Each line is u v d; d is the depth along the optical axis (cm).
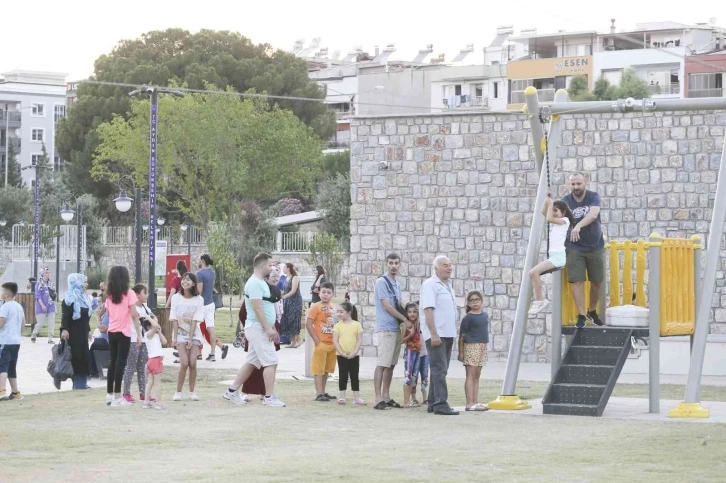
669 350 2611
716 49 10112
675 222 2836
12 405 1936
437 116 3064
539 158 2000
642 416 1770
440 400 1794
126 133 8100
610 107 1906
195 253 8131
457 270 3030
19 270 6662
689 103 1861
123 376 1959
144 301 1952
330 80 14925
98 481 1122
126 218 9356
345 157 10194
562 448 1390
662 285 1817
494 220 2998
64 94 15850
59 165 14862
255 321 1898
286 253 7369
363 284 3133
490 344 2980
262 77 9412
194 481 1120
